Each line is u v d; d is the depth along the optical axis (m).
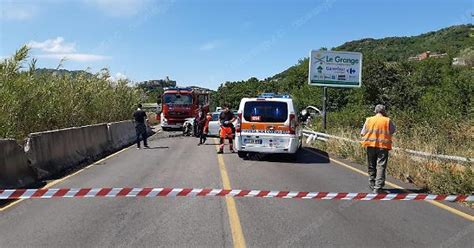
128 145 21.55
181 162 14.80
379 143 9.88
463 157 10.93
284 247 6.06
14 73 15.05
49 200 8.66
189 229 6.83
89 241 6.23
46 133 12.25
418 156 12.50
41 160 11.66
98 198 8.86
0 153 9.47
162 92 34.38
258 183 10.92
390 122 9.98
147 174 12.16
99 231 6.70
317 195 8.03
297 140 15.78
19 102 14.84
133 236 6.46
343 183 11.10
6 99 13.87
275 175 12.23
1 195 7.60
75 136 14.75
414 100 41.31
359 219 7.55
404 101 41.06
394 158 12.90
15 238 6.36
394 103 40.94
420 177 11.09
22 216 7.50
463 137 16.19
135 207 8.15
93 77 25.02
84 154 15.27
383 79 42.62
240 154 16.14
